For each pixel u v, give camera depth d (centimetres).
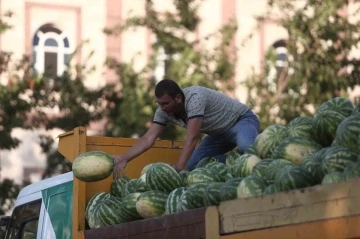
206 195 791
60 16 3422
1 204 2594
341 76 2667
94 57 3409
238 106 1057
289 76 2658
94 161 937
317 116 821
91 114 2617
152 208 868
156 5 3388
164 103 996
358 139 716
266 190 743
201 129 1042
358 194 589
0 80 2823
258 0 3547
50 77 2625
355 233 589
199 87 1027
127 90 2573
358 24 2667
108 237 866
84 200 959
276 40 3534
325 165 709
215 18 3478
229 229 693
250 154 862
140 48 3441
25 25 3378
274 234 650
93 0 3441
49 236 1018
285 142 809
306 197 627
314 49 2659
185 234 748
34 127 2612
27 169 3325
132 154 996
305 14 2669
